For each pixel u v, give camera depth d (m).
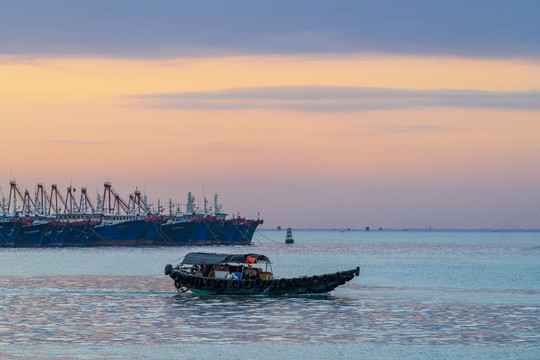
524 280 171.75
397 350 77.75
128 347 77.62
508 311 106.38
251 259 121.81
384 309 107.19
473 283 161.25
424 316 100.38
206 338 82.88
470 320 97.06
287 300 114.44
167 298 117.38
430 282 163.62
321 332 87.25
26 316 97.44
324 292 118.12
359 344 80.50
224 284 117.62
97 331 86.44
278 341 81.69
